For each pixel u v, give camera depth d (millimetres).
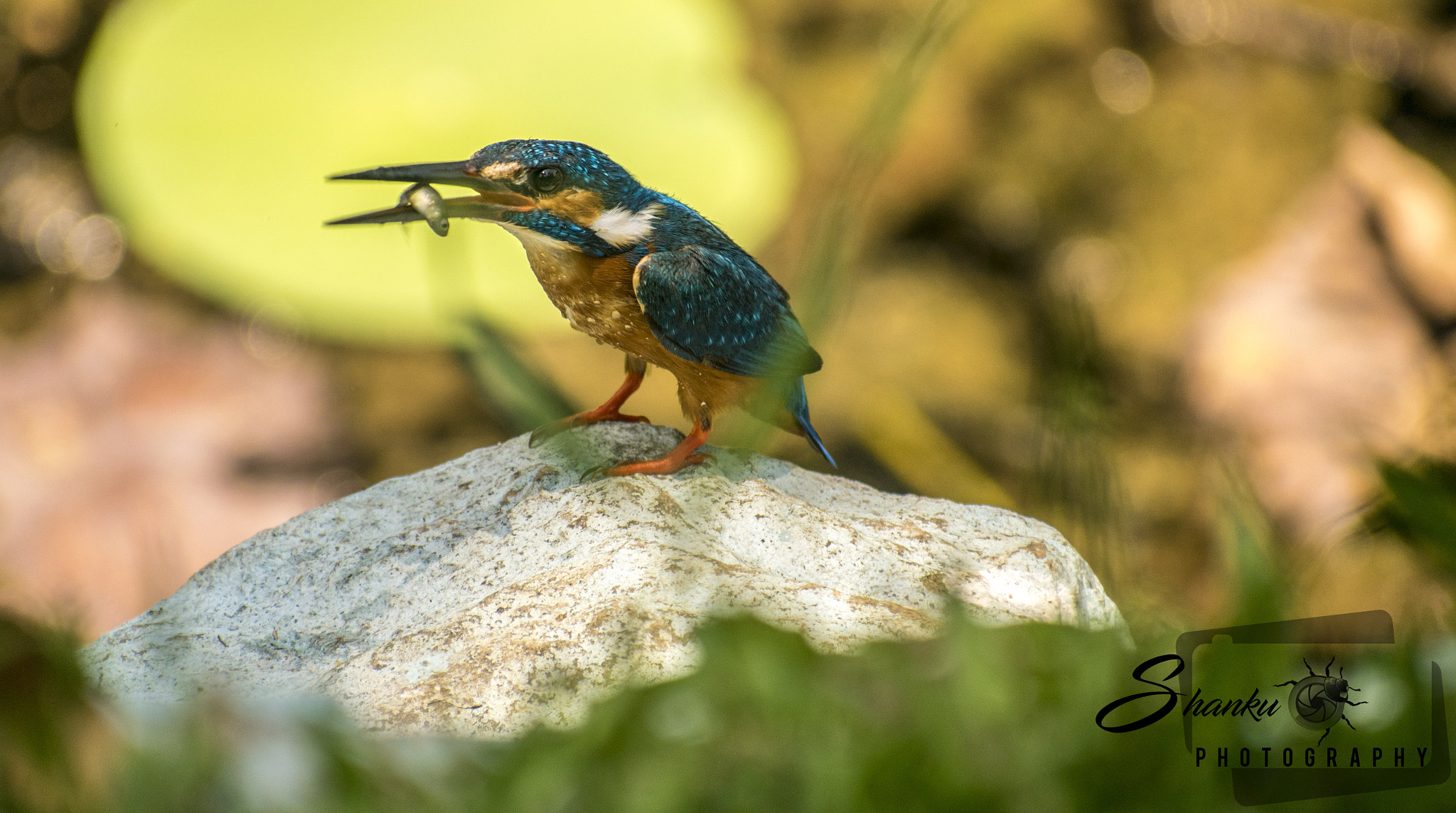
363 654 5828
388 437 14484
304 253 10148
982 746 3740
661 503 6656
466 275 10281
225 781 3865
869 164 7449
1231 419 14773
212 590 6543
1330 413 14367
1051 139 16188
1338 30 17312
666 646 5418
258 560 6719
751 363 7648
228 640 6168
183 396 14141
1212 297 15539
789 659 4117
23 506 13383
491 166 7328
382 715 5219
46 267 14875
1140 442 14922
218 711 4109
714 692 4035
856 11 15688
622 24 11750
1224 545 4656
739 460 7625
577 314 7895
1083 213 16109
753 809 3682
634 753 3861
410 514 7078
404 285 10148
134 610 12828
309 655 6055
